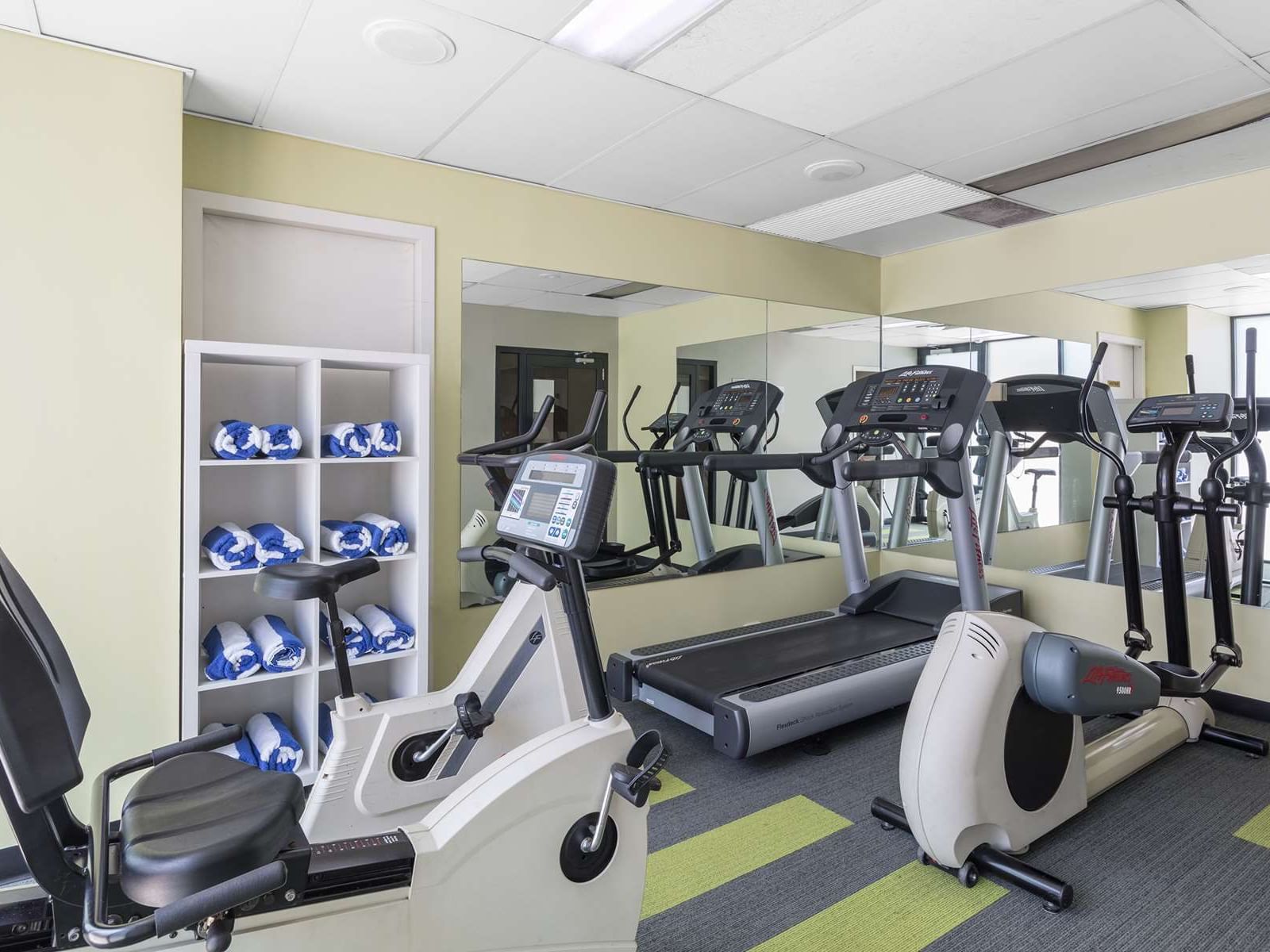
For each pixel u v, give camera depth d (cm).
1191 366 298
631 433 396
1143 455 368
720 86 256
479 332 345
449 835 142
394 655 289
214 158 282
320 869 132
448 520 336
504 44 229
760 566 452
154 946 122
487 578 345
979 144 306
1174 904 204
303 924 129
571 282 371
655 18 216
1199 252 349
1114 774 264
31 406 227
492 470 247
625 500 396
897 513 496
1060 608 404
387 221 318
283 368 305
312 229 310
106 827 125
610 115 279
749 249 435
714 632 415
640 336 396
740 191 364
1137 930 193
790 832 245
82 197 232
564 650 243
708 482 427
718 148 311
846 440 381
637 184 355
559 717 242
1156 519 298
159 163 242
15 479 226
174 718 250
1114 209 379
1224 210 342
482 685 230
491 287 347
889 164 328
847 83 253
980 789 210
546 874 152
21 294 225
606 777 158
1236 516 285
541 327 363
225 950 114
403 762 218
